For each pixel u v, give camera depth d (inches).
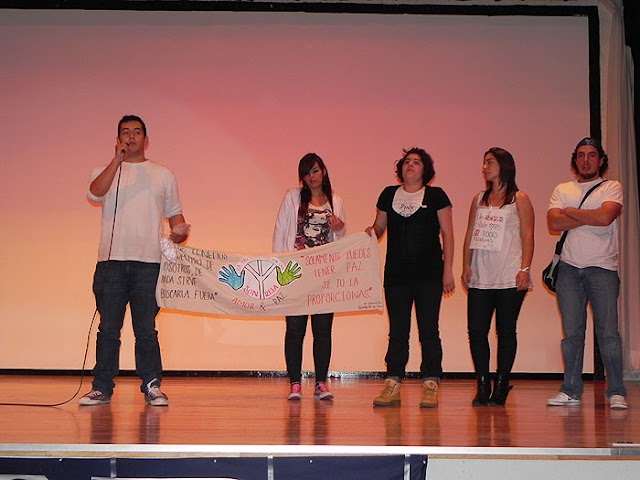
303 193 228.8
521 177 302.0
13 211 299.9
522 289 212.2
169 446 136.7
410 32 304.8
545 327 299.4
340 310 223.1
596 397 238.4
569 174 302.0
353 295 223.8
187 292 217.3
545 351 299.3
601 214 206.4
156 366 205.3
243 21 304.3
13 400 213.8
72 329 299.3
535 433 157.6
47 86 301.7
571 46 304.8
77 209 300.5
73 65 302.4
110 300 203.2
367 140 302.5
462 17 304.8
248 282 221.6
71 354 298.8
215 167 302.2
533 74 304.2
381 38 304.5
